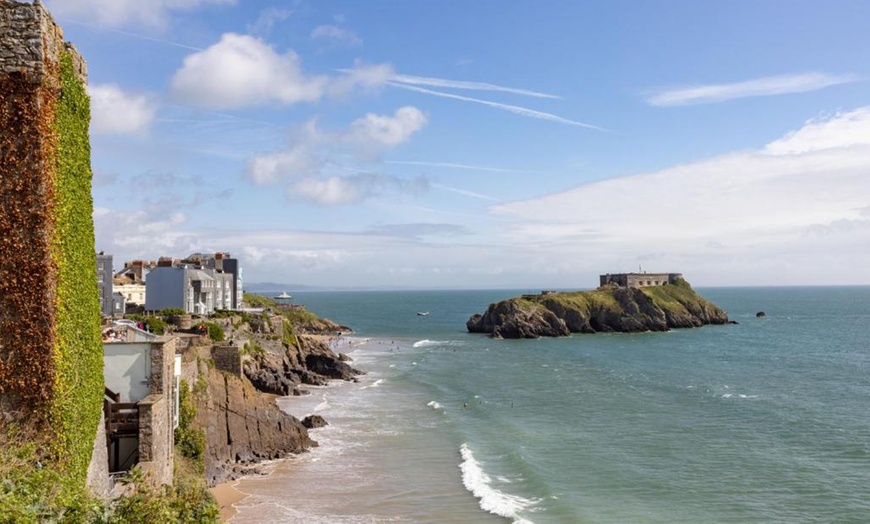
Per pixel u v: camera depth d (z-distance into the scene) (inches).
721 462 1990.7
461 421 2608.3
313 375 3641.7
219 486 1740.9
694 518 1535.4
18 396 669.9
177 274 4160.9
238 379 2031.3
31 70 662.5
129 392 1058.7
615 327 7445.9
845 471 1886.1
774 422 2544.3
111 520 557.0
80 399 758.5
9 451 611.5
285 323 4542.3
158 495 613.3
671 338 6624.0
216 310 4330.7
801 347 5615.2
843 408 2822.3
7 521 481.4
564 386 3531.0
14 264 665.0
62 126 720.3
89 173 820.6
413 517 1542.8
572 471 1914.4
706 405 2915.8
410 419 2628.0
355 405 2952.8
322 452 2095.2
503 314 7273.6
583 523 1504.7
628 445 2209.6
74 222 755.4
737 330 7524.6
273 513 1557.6
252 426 2004.2
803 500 1648.6
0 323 665.0
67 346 717.3
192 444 1563.7
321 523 1501.0
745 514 1557.6
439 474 1870.1
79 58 784.3
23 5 662.5
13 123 660.7
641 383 3612.2
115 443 1003.9
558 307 7332.7
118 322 2372.0
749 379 3740.2
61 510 554.6
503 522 1513.3
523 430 2444.6
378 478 1831.9
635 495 1699.1
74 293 747.4
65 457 698.2
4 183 660.7
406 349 5777.6
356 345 6166.3
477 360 4869.6
